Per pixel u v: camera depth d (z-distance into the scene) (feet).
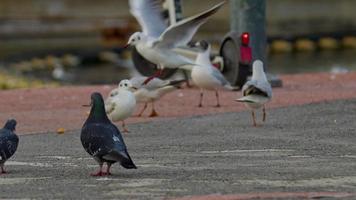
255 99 53.67
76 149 47.78
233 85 71.00
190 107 63.26
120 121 55.21
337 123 54.54
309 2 256.93
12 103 67.82
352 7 239.30
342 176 37.76
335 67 117.70
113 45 153.99
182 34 61.52
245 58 70.23
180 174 38.88
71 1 256.11
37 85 91.04
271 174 38.45
